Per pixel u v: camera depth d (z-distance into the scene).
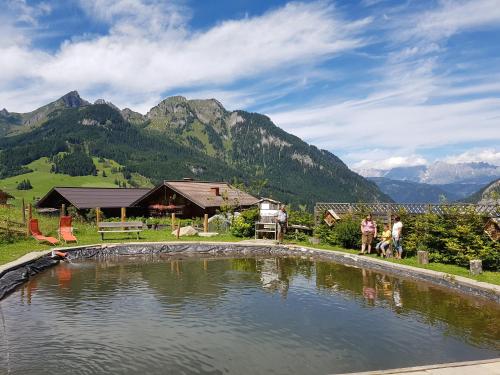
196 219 39.84
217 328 10.98
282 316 12.03
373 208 24.00
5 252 19.75
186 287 15.64
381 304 13.31
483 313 12.34
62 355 9.20
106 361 8.89
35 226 24.50
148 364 8.75
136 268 19.73
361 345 9.85
